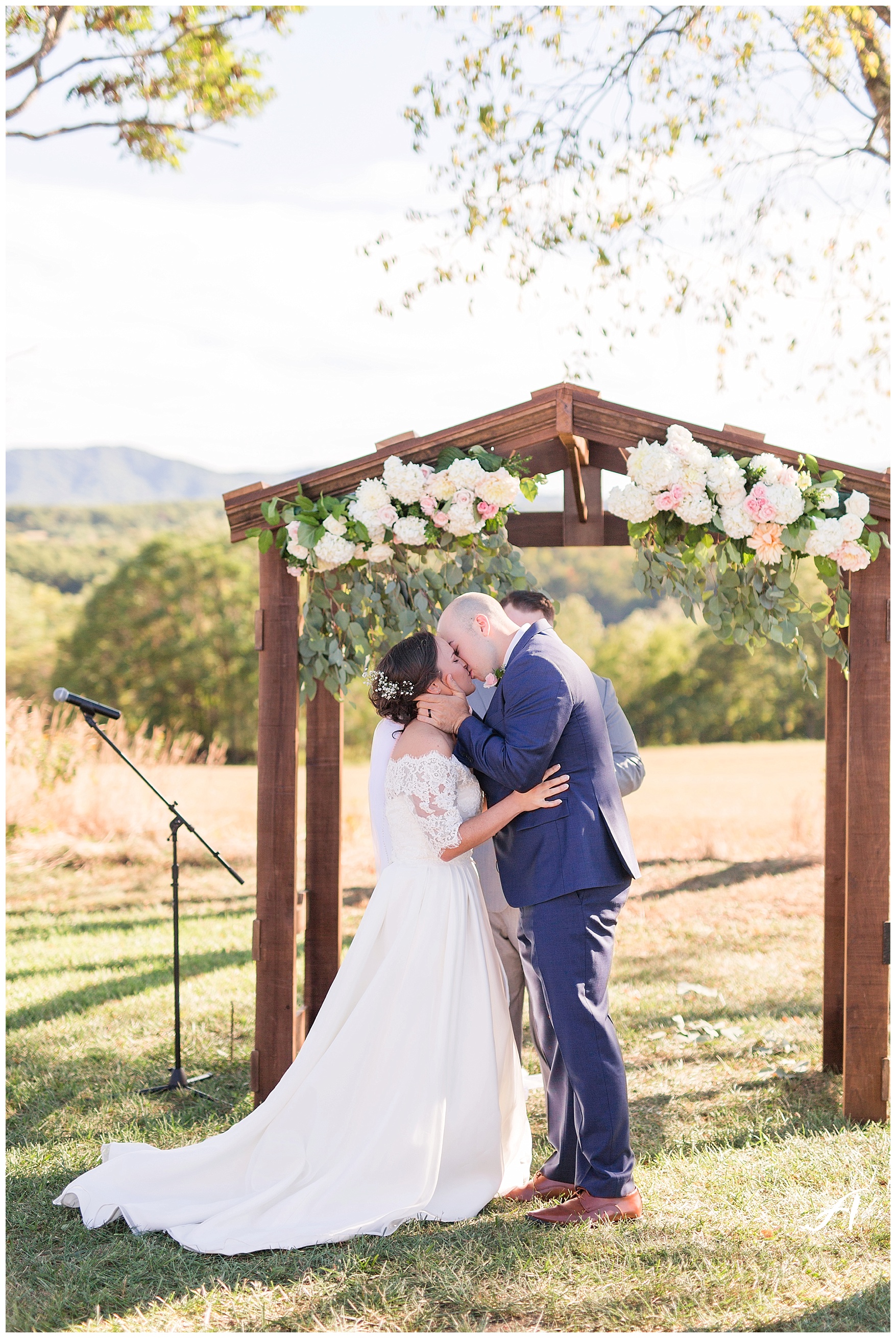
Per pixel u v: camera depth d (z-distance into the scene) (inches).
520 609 129.0
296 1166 115.7
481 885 136.2
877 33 292.4
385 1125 113.8
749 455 136.3
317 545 136.3
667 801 492.4
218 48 316.8
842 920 159.5
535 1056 179.9
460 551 141.6
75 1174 127.0
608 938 116.5
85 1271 102.8
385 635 144.3
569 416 136.9
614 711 139.8
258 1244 106.3
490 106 328.8
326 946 157.6
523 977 138.3
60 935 281.7
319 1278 101.2
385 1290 98.3
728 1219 112.0
